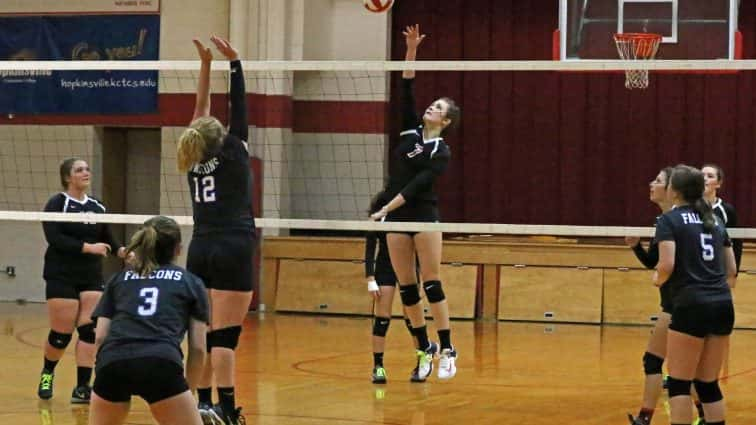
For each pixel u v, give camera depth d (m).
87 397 12.77
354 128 25.14
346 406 12.64
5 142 25.47
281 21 24.28
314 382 14.44
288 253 24.19
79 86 25.11
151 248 8.43
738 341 20.23
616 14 18.59
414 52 13.40
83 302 12.84
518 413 12.38
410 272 13.83
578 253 23.11
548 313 23.05
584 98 24.80
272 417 11.88
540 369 16.03
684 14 18.38
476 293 23.52
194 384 8.52
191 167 10.01
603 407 12.84
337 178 25.27
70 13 25.14
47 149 25.25
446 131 13.64
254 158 24.17
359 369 15.72
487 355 17.58
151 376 7.92
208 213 10.03
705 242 9.48
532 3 24.75
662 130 24.55
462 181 25.30
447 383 14.52
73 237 12.73
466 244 23.50
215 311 10.06
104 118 25.00
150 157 25.89
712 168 13.34
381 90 25.03
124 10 24.94
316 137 25.31
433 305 13.54
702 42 18.30
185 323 8.32
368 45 24.91
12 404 12.63
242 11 24.33
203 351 8.38
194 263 10.04
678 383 9.52
